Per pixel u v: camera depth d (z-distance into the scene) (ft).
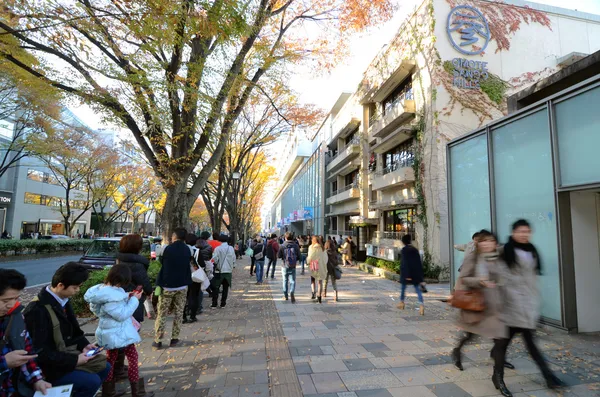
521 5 46.14
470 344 15.98
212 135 26.89
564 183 17.44
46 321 8.36
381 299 28.58
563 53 46.70
